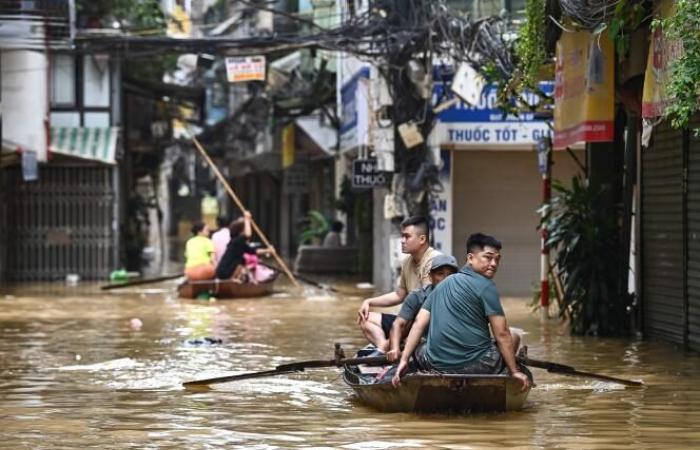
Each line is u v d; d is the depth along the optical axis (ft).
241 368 60.85
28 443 40.14
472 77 94.32
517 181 109.70
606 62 65.92
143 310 98.84
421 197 107.04
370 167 110.83
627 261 75.72
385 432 41.57
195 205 345.31
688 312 66.59
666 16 53.16
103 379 56.49
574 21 62.08
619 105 75.97
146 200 216.33
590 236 74.69
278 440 40.19
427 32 97.19
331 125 157.58
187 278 115.96
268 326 84.64
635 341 72.13
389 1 100.58
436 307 46.37
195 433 41.75
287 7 132.87
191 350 69.05
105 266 141.18
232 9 131.95
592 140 66.39
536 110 86.79
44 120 128.98
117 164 141.59
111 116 142.20
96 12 129.59
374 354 52.70
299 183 199.72
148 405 48.26
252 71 114.01
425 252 52.49
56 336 77.20
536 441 39.81
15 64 127.65
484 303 45.60
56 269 141.08
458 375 44.16
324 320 89.56
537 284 94.58
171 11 131.03
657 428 42.42
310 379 55.72
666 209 70.03
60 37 107.86
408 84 105.91
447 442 39.60
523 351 47.83
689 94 45.57
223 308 101.24
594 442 39.60
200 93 160.35
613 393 51.19
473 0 105.29
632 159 75.66
